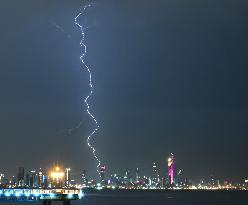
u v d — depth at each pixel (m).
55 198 132.50
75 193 134.12
